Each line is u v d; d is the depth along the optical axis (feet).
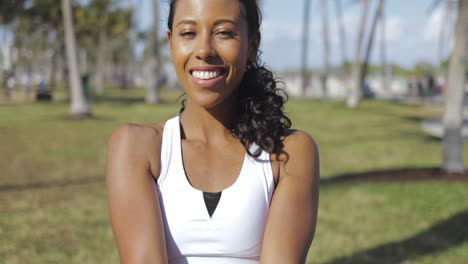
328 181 27.63
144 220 4.88
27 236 18.22
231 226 4.92
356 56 81.30
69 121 54.65
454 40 27.84
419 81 119.85
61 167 31.09
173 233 4.96
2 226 19.25
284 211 5.03
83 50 187.62
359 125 57.67
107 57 212.02
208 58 5.03
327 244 17.84
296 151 5.31
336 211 21.79
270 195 5.14
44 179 27.71
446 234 18.98
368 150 40.22
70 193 24.71
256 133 5.24
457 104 28.22
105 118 58.18
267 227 5.01
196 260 4.94
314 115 66.85
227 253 4.93
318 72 139.64
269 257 4.86
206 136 5.35
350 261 16.33
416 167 31.76
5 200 23.09
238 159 5.26
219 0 5.04
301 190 5.15
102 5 114.21
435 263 16.25
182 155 5.25
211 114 5.34
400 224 20.01
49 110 66.44
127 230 4.88
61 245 17.42
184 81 5.20
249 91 5.47
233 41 5.08
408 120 63.98
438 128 56.85
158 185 5.12
